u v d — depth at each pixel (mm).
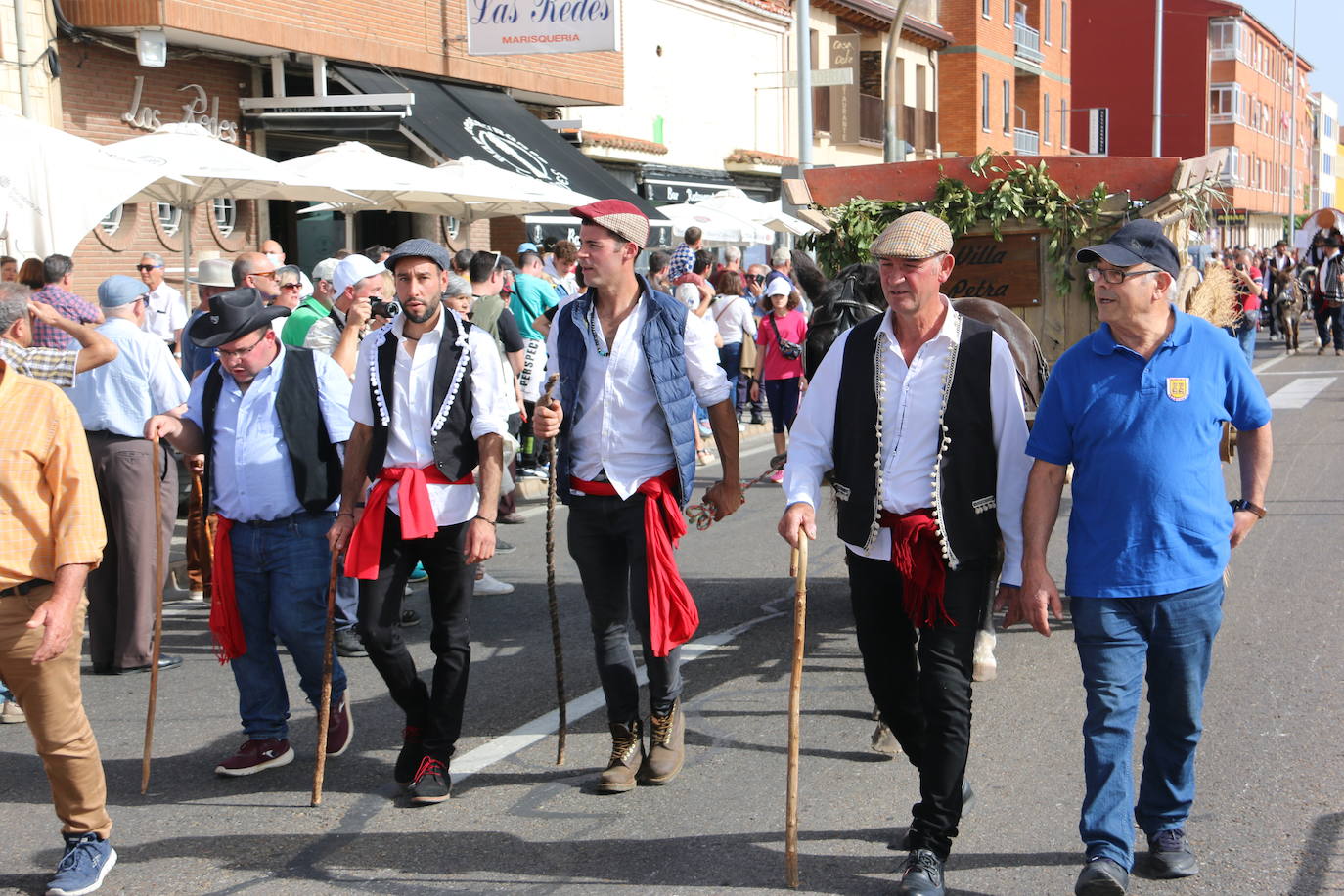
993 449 4344
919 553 4270
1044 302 8016
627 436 5117
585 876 4516
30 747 6031
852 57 32500
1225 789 5102
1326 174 105562
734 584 8812
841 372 4480
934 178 8125
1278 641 7062
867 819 4941
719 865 4570
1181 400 4082
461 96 18734
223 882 4547
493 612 8250
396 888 4477
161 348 7090
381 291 7801
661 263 15547
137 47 14312
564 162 18875
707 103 27375
